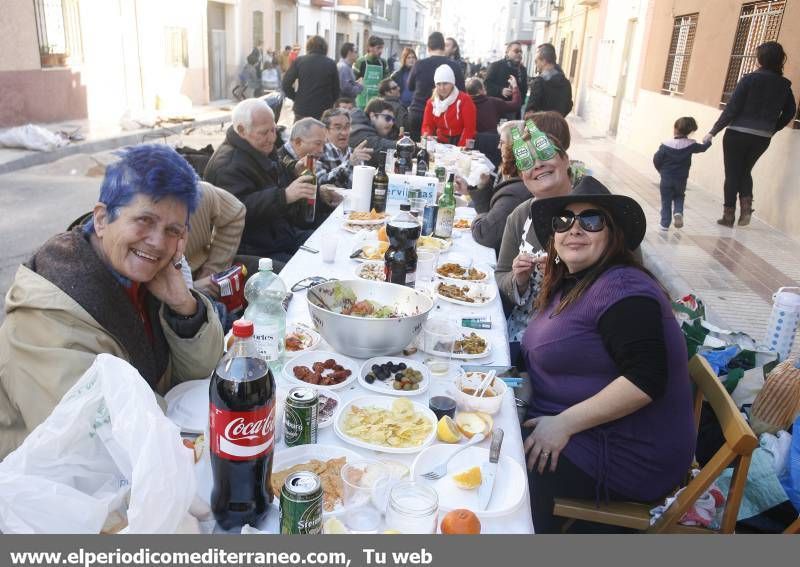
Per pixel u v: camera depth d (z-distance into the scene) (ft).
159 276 5.52
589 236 6.42
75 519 3.46
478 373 6.02
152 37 49.78
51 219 20.58
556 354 6.56
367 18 130.72
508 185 11.34
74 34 40.88
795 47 21.49
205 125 45.93
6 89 34.30
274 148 13.41
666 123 35.35
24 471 3.55
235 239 10.55
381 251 9.70
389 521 3.84
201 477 4.43
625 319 6.02
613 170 33.24
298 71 27.17
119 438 3.39
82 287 4.91
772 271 18.10
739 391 8.58
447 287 8.70
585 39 67.72
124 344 5.17
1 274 15.20
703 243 20.39
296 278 8.71
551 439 6.29
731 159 21.50
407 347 6.72
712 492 7.14
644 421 6.32
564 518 6.84
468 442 5.08
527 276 8.86
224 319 8.08
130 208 4.89
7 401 4.93
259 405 3.82
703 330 9.53
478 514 4.28
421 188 12.60
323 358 6.25
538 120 9.11
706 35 30.40
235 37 66.08
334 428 5.12
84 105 42.16
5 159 28.12
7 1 33.83
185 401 5.43
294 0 82.48
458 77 26.43
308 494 3.57
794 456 6.97
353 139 20.45
